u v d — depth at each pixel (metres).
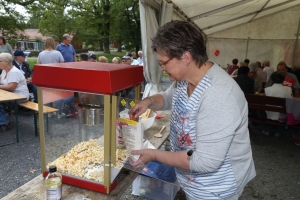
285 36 7.24
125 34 16.33
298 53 7.22
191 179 0.95
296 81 4.30
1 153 2.84
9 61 3.49
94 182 0.90
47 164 0.96
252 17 6.64
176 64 0.78
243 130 0.86
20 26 12.23
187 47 0.74
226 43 7.89
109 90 0.77
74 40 20.16
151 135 1.43
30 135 3.42
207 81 0.79
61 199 0.84
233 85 0.80
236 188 0.92
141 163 0.87
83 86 0.80
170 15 3.04
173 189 1.92
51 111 0.90
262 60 7.71
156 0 2.76
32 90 4.50
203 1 3.41
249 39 7.62
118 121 0.89
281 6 6.20
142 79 1.11
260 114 3.66
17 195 0.85
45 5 13.73
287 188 2.34
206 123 0.74
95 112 0.89
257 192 2.26
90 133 0.99
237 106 0.76
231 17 5.64
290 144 3.49
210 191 0.91
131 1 15.16
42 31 18.27
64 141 0.97
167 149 2.05
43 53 4.31
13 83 3.38
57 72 0.82
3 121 3.49
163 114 1.86
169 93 1.20
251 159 0.98
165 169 1.74
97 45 20.66
